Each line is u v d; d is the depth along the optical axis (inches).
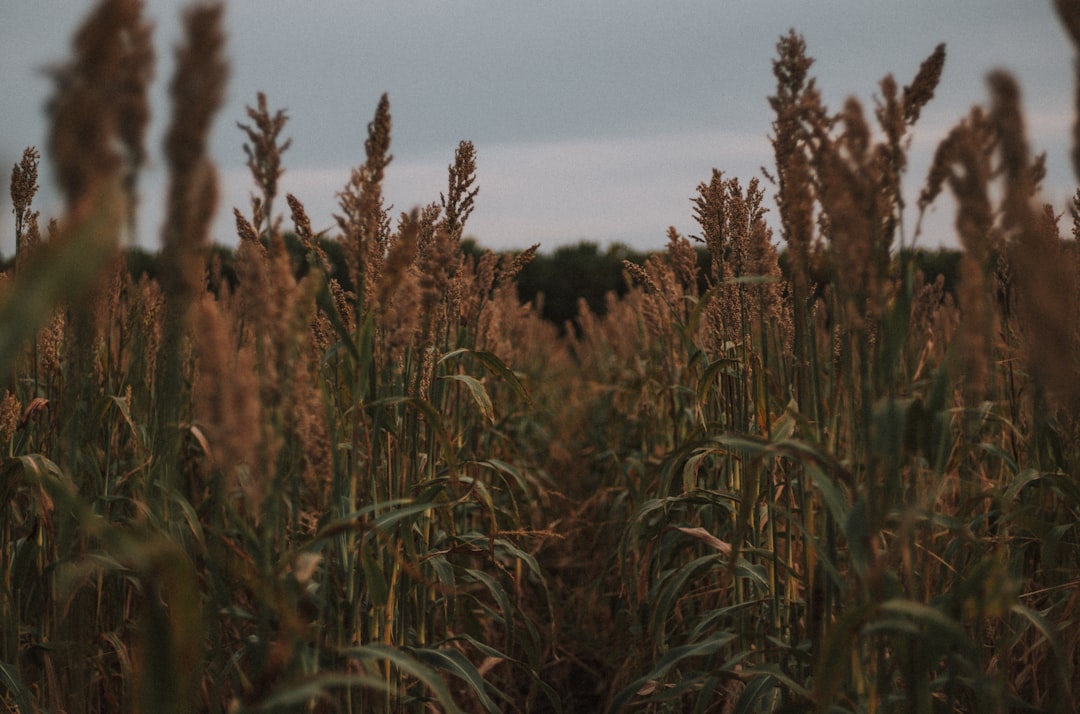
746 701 81.1
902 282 63.4
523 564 154.6
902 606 51.4
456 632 135.9
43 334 102.3
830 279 72.7
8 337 27.9
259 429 51.7
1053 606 80.3
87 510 41.6
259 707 49.1
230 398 48.8
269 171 58.4
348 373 78.4
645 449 168.4
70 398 61.7
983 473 115.2
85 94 36.1
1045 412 80.5
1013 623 90.6
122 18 36.1
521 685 156.5
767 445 65.6
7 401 95.3
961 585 58.7
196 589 45.1
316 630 76.5
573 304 687.7
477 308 134.3
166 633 41.8
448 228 104.5
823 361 100.3
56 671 91.7
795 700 81.6
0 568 89.1
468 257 135.6
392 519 69.5
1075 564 93.1
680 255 152.5
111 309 112.8
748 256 104.5
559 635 167.6
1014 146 55.3
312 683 50.9
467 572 104.0
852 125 60.0
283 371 57.1
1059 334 50.6
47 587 96.0
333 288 90.9
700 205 116.6
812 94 71.0
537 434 254.8
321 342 90.1
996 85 55.2
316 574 85.9
